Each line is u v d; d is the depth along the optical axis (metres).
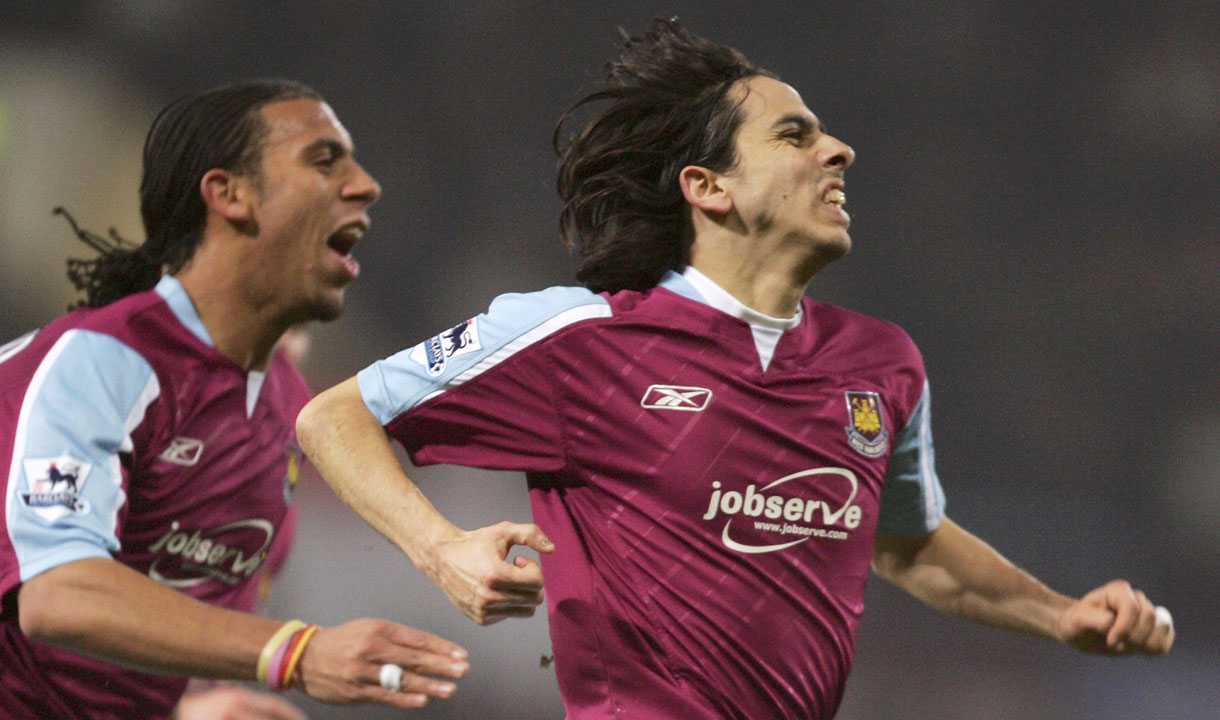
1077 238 50.50
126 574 9.52
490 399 9.38
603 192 10.29
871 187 51.59
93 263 12.38
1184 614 41.56
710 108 9.90
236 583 12.25
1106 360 48.97
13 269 45.31
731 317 9.56
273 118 11.93
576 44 51.19
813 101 52.09
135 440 10.88
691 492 9.16
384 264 49.50
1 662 11.02
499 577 8.02
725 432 9.23
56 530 9.74
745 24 51.94
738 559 9.12
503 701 29.30
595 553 9.36
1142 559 43.53
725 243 9.75
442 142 50.69
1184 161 50.34
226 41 49.09
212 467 11.53
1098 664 33.03
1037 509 46.12
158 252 11.93
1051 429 48.12
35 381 10.46
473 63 50.94
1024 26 51.03
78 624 9.30
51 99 46.59
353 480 9.09
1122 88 50.78
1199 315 49.12
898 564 11.41
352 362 46.47
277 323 12.03
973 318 50.09
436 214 50.28
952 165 51.44
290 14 49.53
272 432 12.21
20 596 9.64
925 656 33.31
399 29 50.53
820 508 9.35
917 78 51.69
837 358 9.86
